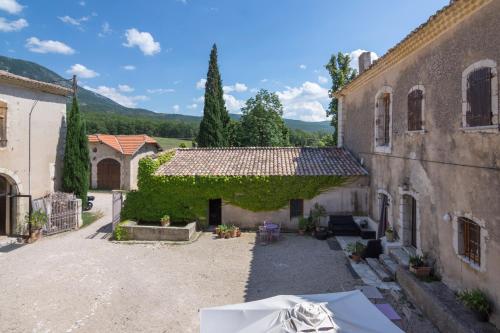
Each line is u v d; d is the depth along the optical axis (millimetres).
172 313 8984
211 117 31188
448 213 9109
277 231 15297
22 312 9039
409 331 7969
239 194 16672
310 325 5316
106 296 9961
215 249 14188
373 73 14641
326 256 13242
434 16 8922
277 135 35094
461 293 8305
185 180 16688
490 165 7449
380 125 14797
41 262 12742
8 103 16062
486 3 7551
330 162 17781
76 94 20484
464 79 8352
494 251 7336
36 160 17812
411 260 10094
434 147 9859
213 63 31438
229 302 9586
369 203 15969
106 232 17109
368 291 9945
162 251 13977
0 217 16906
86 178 21188
